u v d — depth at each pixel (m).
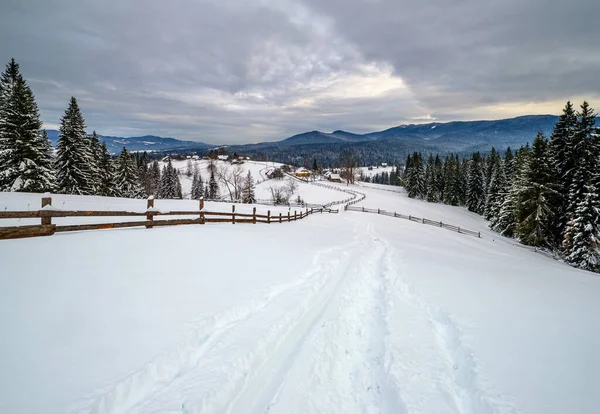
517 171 34.22
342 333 5.56
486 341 4.99
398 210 47.66
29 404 2.82
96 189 33.97
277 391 3.83
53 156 30.92
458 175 70.50
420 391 3.95
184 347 4.20
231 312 5.46
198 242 9.47
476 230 37.16
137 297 5.18
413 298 7.45
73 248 6.79
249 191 61.38
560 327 5.64
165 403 3.27
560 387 3.78
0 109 25.77
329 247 13.19
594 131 24.61
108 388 3.19
